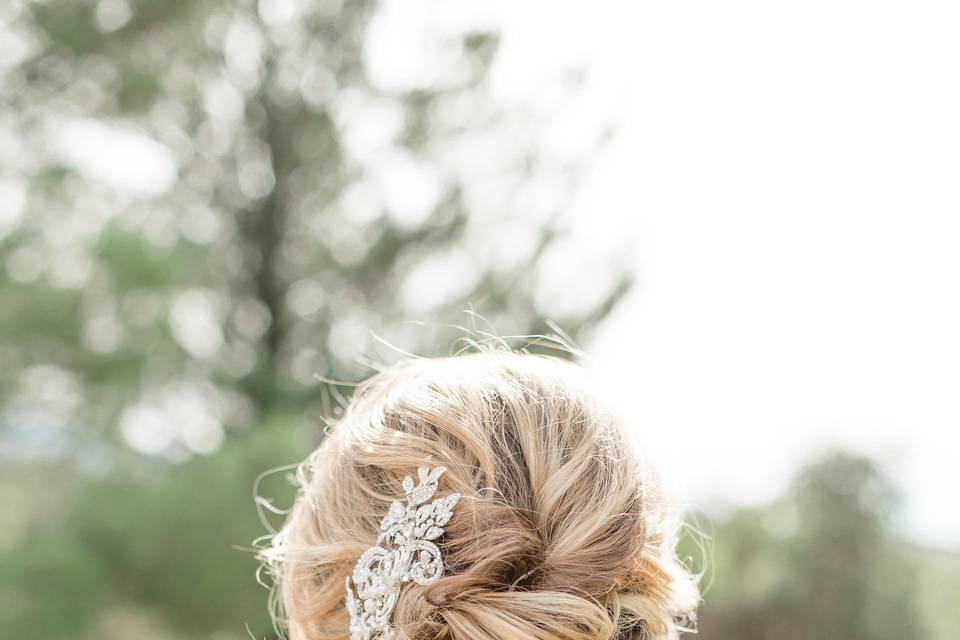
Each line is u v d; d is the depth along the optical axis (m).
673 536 1.14
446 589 0.95
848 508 10.19
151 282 5.41
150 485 5.12
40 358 5.33
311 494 1.10
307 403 8.38
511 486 1.01
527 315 8.34
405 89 8.95
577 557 0.97
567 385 1.11
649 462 1.13
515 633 0.90
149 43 7.19
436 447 1.02
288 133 8.90
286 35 8.64
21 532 4.77
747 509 10.45
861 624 9.84
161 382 6.26
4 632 4.25
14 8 6.25
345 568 1.02
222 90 8.46
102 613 4.68
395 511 0.99
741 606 9.98
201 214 8.42
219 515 4.97
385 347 8.03
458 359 1.17
